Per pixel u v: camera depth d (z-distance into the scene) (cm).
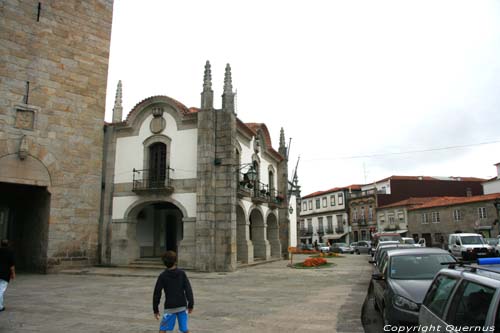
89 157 2209
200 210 1994
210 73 2133
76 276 1836
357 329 790
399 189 6059
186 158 2125
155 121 2238
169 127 2202
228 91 2133
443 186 6131
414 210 5088
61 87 2109
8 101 1892
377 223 5947
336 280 1619
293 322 859
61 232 2036
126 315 941
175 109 2189
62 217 2048
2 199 2144
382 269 933
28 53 1991
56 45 2111
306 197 8062
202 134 2064
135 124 2289
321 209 7519
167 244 2636
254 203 2547
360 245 4519
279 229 3209
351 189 6894
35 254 2038
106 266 2192
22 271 2039
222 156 2061
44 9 2078
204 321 879
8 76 1905
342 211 6812
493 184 4569
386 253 939
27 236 2119
